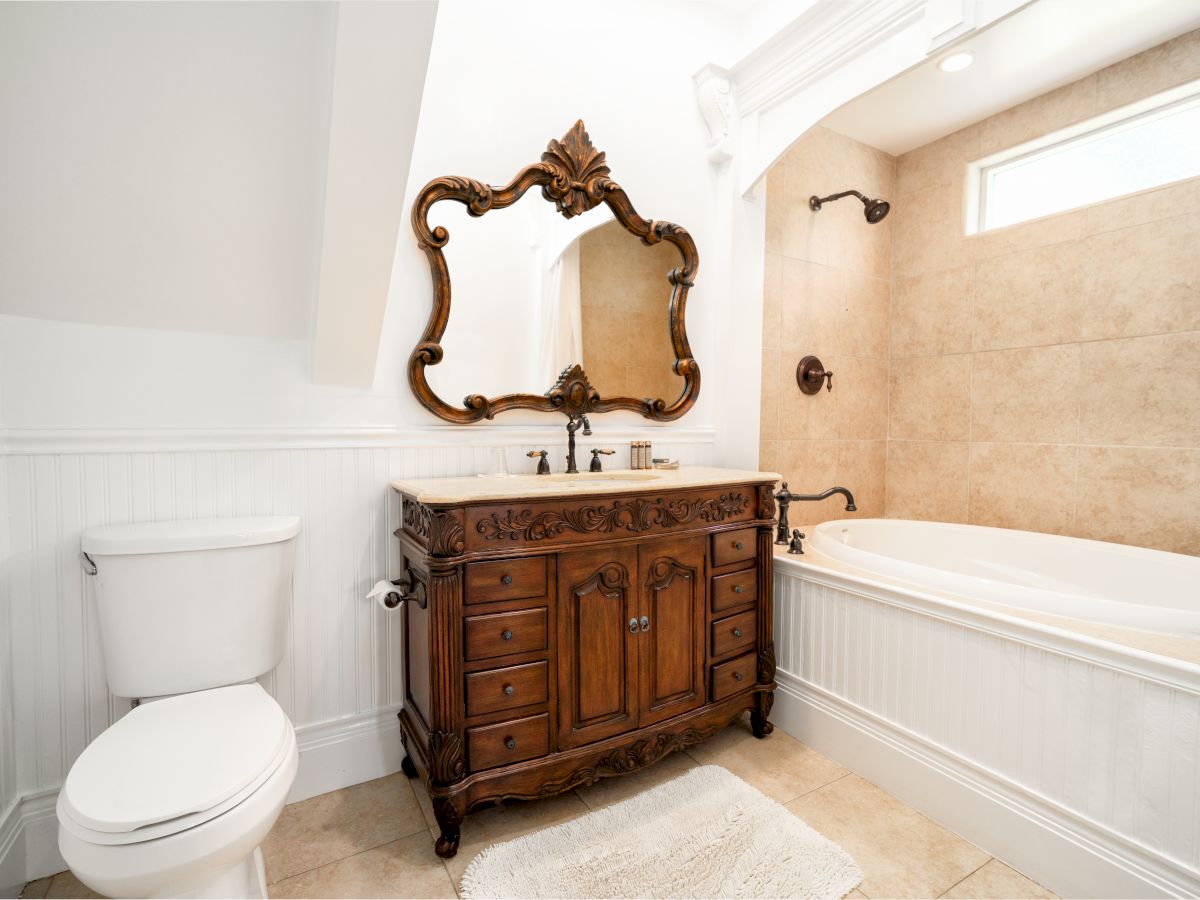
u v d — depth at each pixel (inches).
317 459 65.7
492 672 56.6
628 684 64.4
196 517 60.1
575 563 60.7
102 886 34.4
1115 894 47.7
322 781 66.7
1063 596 56.2
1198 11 75.3
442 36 70.4
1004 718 55.7
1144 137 87.4
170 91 46.8
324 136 51.3
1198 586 72.0
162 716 46.6
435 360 70.2
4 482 52.2
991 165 106.6
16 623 53.0
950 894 51.1
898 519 112.1
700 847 56.1
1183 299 81.2
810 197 105.2
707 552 71.2
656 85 88.4
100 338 55.9
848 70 75.8
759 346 98.7
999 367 102.5
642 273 87.5
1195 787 43.8
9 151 45.7
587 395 81.7
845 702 71.7
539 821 60.9
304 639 65.6
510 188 73.9
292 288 61.3
